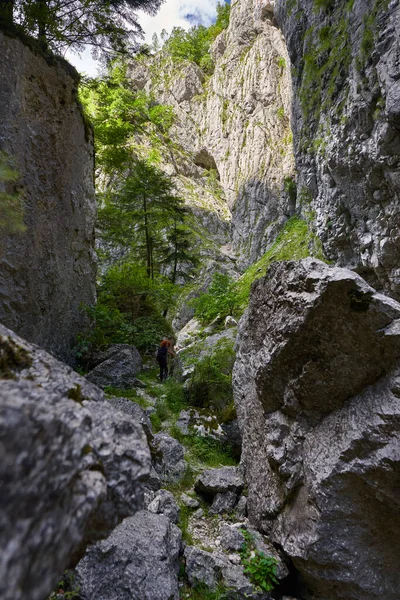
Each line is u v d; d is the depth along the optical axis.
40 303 6.12
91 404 1.38
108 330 9.12
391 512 2.81
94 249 8.98
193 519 4.24
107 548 2.86
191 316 22.11
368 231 12.36
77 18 7.15
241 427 5.02
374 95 10.38
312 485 3.10
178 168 37.94
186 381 8.18
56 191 6.71
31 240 5.81
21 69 5.71
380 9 10.12
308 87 15.09
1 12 5.59
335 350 3.21
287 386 3.69
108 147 13.05
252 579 3.29
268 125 32.81
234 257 30.33
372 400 3.02
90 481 1.08
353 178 11.96
